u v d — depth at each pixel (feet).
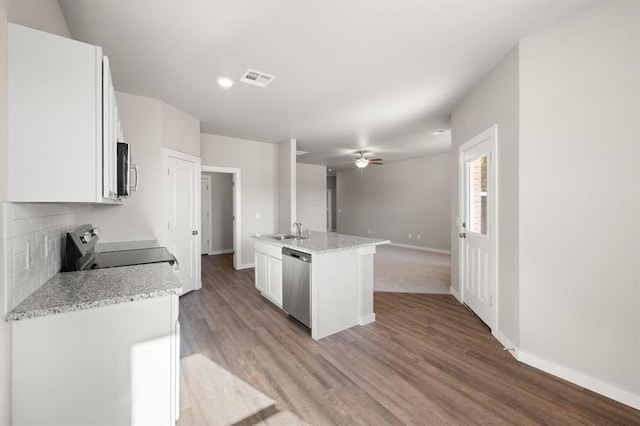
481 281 9.98
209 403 5.87
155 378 4.69
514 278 7.66
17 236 4.12
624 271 5.92
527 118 7.17
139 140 10.84
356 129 15.58
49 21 5.38
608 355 6.09
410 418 5.42
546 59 6.84
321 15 6.26
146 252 8.40
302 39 7.19
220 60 8.21
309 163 27.76
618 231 5.98
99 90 4.53
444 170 23.81
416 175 26.05
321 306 8.85
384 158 25.71
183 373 6.94
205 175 23.44
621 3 5.87
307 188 27.84
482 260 9.86
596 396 6.07
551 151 6.81
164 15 6.24
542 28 6.84
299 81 9.62
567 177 6.58
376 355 7.78
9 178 3.94
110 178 4.90
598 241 6.21
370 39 7.20
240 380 6.66
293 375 6.85
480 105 9.75
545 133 6.89
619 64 5.92
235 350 8.07
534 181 7.08
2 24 3.79
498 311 8.63
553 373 6.81
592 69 6.22
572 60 6.48
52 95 4.20
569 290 6.59
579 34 6.37
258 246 12.70
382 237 29.48
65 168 4.29
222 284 14.71
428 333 9.14
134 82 9.65
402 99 11.25
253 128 15.37
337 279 9.26
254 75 9.18
